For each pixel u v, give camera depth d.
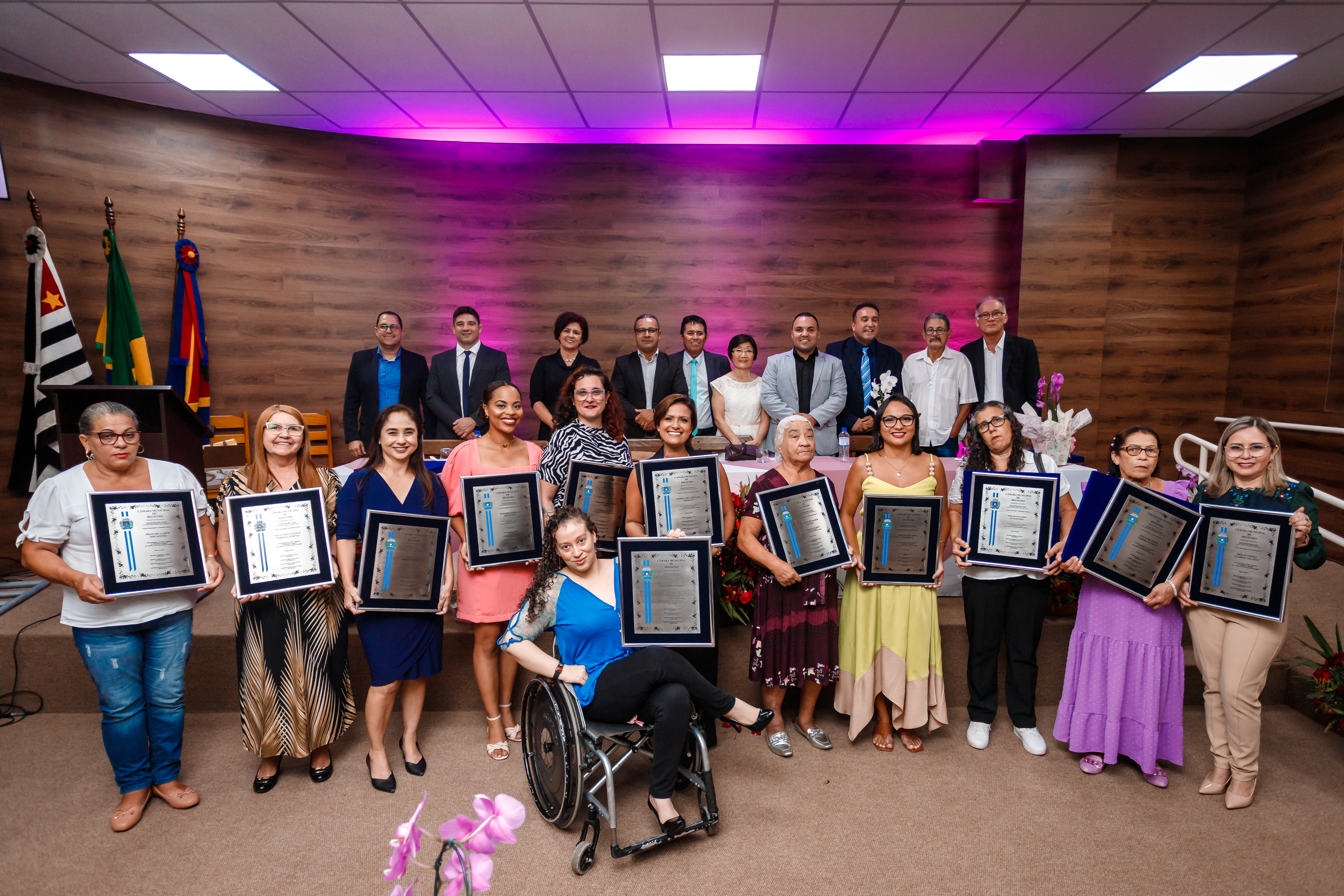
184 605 2.61
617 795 2.76
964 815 2.62
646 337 5.14
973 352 5.35
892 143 6.73
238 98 5.59
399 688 3.48
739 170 6.76
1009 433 2.96
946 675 3.51
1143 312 6.64
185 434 3.71
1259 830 2.52
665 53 4.86
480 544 2.86
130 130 5.59
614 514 3.02
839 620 3.15
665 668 2.41
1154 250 6.59
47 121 5.21
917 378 4.91
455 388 5.49
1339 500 4.03
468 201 6.70
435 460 4.15
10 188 5.06
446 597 2.79
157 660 2.59
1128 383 6.70
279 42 4.68
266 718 2.62
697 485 2.94
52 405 4.79
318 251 6.40
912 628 2.97
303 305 6.39
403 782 2.84
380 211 6.55
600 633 2.51
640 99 5.70
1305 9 4.16
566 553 2.47
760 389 4.91
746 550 2.99
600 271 6.82
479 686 3.09
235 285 6.14
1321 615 3.88
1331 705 2.88
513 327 6.84
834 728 3.28
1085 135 6.39
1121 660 2.75
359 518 2.74
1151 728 2.72
